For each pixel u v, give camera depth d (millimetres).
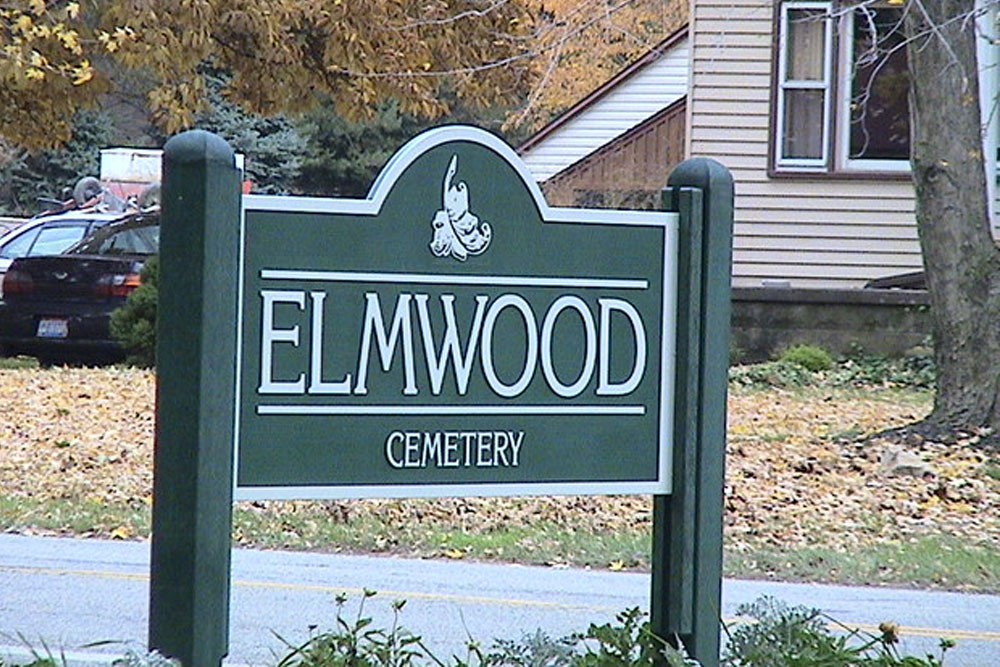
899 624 10617
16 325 23797
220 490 5328
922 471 16219
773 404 21312
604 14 23891
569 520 14492
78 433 17500
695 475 6156
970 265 18031
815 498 15320
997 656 9719
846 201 27500
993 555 13328
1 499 14281
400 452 5707
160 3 21312
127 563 12031
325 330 5586
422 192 5734
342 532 13477
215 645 5332
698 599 6172
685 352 6145
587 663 6254
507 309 5883
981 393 17938
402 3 22828
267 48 22547
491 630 9930
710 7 27562
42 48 21078
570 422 5988
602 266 6035
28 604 10430
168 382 5285
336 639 6492
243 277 5465
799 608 7035
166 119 22547
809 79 27609
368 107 23828
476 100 24469
